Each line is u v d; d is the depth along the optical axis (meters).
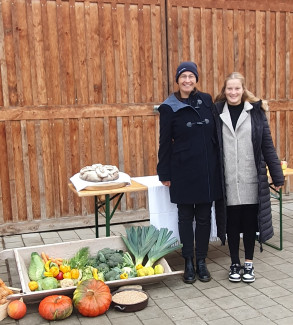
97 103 5.47
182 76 3.61
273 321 3.11
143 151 5.71
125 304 3.24
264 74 6.18
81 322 3.14
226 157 3.61
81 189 3.84
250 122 3.58
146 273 3.62
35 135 5.29
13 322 3.16
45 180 5.38
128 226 5.61
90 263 3.77
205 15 5.78
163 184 3.81
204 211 3.75
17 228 5.32
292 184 6.57
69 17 5.25
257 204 3.62
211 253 4.49
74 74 5.35
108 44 5.43
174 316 3.21
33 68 5.18
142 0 5.48
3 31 5.05
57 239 5.16
